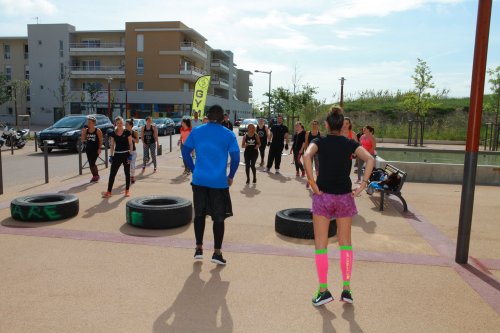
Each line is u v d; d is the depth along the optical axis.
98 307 3.78
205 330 3.43
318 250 3.92
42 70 59.88
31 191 9.27
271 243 5.78
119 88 59.59
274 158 13.78
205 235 6.10
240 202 8.59
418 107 31.19
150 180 11.22
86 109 58.91
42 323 3.47
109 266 4.78
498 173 12.27
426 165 12.49
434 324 3.64
